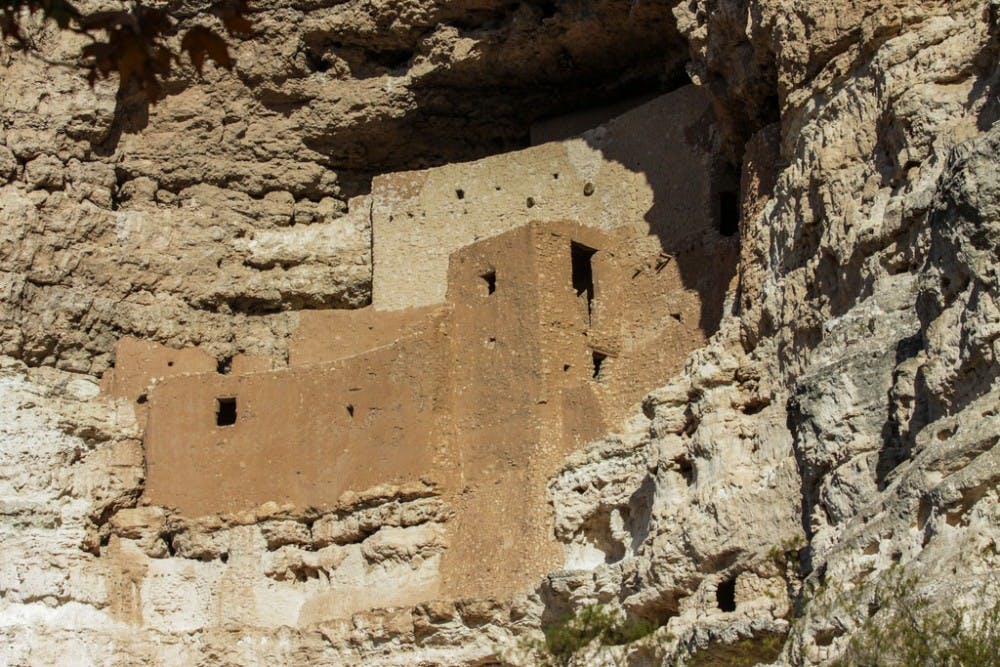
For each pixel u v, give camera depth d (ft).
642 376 95.71
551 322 95.30
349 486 98.68
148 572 103.14
